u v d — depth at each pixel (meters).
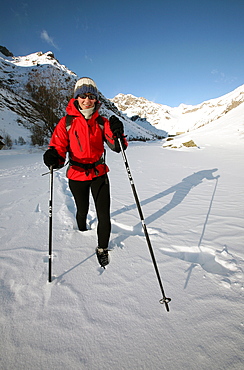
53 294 1.39
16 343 1.07
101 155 1.95
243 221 2.56
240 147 14.96
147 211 2.96
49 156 1.72
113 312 1.26
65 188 4.31
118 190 4.11
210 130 29.86
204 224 2.51
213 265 1.83
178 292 1.41
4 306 1.29
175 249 2.00
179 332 1.13
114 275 1.59
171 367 0.96
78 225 2.26
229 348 1.03
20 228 2.40
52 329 1.15
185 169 6.64
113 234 2.27
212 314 1.23
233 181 4.79
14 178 5.80
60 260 1.77
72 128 1.76
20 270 1.64
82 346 1.06
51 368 0.96
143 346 1.06
